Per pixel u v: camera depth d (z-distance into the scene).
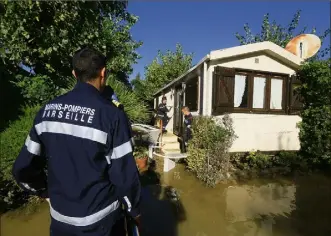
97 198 1.53
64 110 1.57
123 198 1.55
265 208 5.04
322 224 4.39
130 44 9.54
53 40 6.48
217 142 6.35
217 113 7.84
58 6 6.29
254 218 4.61
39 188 1.82
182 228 4.19
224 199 5.45
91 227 1.52
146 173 6.78
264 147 8.23
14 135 4.49
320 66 7.77
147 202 5.17
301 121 8.59
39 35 6.37
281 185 6.41
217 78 7.67
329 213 4.84
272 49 8.18
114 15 8.95
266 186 6.32
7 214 4.47
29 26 6.18
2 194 4.45
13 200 4.63
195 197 5.53
